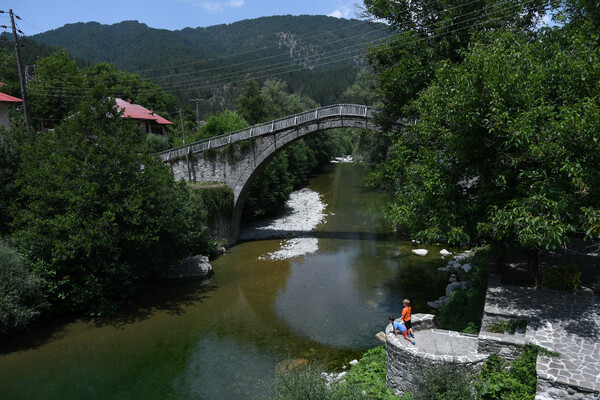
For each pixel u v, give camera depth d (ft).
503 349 31.58
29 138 69.15
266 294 67.62
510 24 59.67
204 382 42.19
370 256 86.43
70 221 54.54
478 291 50.16
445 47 61.82
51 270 56.65
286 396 29.37
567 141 33.55
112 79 206.18
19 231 57.00
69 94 142.82
